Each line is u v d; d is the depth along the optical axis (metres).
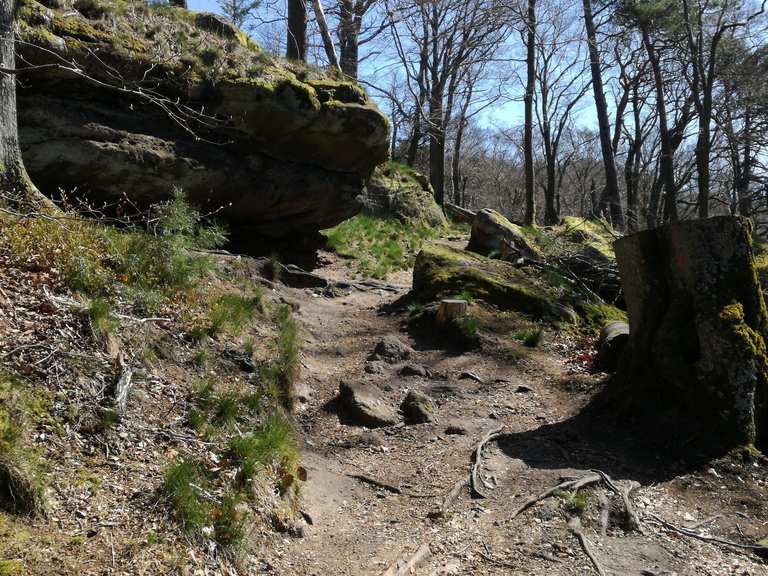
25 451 3.51
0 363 4.05
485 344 8.51
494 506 4.82
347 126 10.99
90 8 8.90
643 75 30.17
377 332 9.13
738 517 4.87
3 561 2.86
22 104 8.06
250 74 9.97
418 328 9.23
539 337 8.73
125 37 8.80
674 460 5.60
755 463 5.46
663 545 4.45
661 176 30.17
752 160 25.69
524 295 9.84
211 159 9.75
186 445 4.38
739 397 5.68
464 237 19.02
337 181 11.71
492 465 5.46
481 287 9.87
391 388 7.16
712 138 25.42
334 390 6.99
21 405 3.79
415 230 18.72
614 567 4.12
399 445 5.94
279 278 10.45
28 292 5.00
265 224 11.80
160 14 10.27
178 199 7.38
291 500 4.54
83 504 3.48
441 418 6.46
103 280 5.75
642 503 4.94
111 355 4.81
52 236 5.83
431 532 4.48
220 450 4.49
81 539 3.23
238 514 3.91
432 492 5.06
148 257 6.64
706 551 4.43
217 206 10.39
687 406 5.89
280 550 4.04
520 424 6.43
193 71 9.38
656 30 23.73
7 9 6.43
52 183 8.39
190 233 7.65
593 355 8.25
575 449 5.79
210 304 6.83
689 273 5.96
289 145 10.84
